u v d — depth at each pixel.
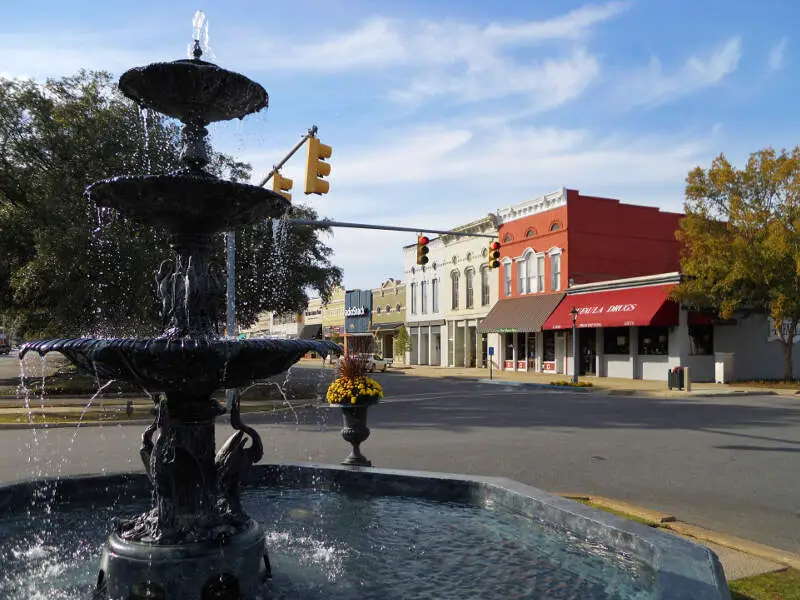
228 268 17.27
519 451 11.55
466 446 12.12
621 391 25.52
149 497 6.90
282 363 4.95
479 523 5.88
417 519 6.02
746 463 10.41
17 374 35.91
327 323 71.81
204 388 4.70
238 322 30.33
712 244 27.86
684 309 29.59
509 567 4.77
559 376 35.03
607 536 4.88
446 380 35.00
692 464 10.31
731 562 5.24
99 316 21.91
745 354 31.38
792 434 13.80
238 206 4.86
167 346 4.41
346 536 5.54
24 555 5.10
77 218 20.19
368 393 8.03
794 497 8.07
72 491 6.63
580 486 8.69
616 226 35.75
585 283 34.84
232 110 5.30
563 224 34.97
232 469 4.84
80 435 14.06
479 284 43.38
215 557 4.27
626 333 32.53
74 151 20.66
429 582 4.50
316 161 14.32
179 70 4.79
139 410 18.91
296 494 7.00
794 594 4.45
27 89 21.75
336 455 11.13
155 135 21.28
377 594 4.31
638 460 10.65
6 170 22.55
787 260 26.88
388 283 58.94
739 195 28.44
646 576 4.43
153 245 20.72
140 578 4.19
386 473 6.95
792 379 29.88
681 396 24.11
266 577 4.62
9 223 22.31
